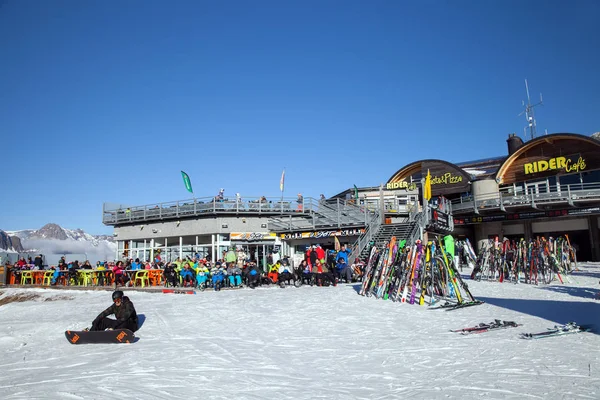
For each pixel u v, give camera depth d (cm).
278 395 545
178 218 3256
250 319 1121
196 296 1697
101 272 2461
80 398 550
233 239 3069
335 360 713
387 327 984
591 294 1443
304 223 2900
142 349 827
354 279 2148
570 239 3225
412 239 2311
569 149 3212
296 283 2142
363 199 3609
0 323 1298
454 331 918
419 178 3972
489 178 3559
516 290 1617
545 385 552
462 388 553
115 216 3600
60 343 922
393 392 546
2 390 593
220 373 650
